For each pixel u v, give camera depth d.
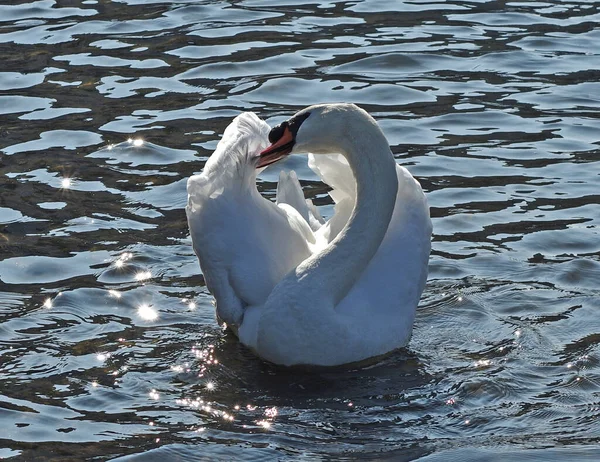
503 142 16.84
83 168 15.98
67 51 20.36
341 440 10.02
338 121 11.50
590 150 16.55
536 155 16.41
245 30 21.53
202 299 12.73
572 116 17.75
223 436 10.05
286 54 20.23
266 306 11.25
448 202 15.02
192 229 11.65
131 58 20.09
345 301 11.51
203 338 11.92
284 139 11.57
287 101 18.28
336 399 10.79
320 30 21.55
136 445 9.83
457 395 10.81
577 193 15.20
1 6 22.78
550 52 20.38
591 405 10.53
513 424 10.24
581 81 19.09
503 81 19.14
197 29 21.58
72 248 13.72
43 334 11.81
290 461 9.62
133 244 13.85
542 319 12.26
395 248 12.00
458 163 16.14
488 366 11.34
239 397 10.79
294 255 11.99
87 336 11.83
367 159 11.51
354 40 20.97
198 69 19.61
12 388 10.76
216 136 17.00
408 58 20.03
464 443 9.92
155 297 12.70
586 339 11.80
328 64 19.81
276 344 11.21
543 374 11.14
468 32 21.42
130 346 11.67
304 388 10.98
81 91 18.70
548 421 10.27
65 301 12.50
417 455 9.72
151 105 18.17
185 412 10.45
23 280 12.95
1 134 17.11
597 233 14.08
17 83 18.97
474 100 18.34
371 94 18.59
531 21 22.06
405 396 10.82
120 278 13.06
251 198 11.84
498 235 14.10
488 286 12.98
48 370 11.12
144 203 14.96
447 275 13.26
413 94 18.59
